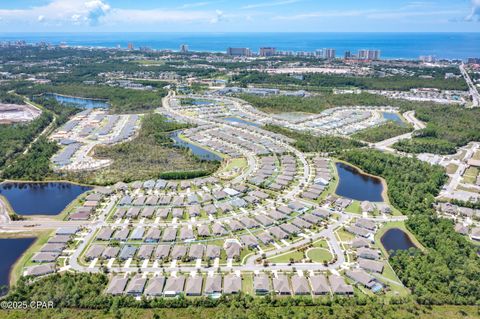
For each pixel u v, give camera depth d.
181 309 177.75
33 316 171.00
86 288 186.75
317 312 173.38
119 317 171.88
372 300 181.62
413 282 189.12
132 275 198.75
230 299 182.00
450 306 179.12
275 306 179.00
